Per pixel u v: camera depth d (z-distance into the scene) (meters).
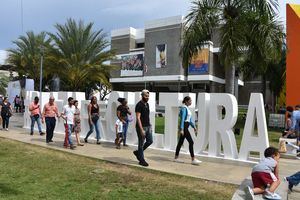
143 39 59.12
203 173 9.29
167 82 54.66
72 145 12.80
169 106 12.20
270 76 33.19
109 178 8.41
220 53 16.53
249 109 10.62
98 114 14.38
